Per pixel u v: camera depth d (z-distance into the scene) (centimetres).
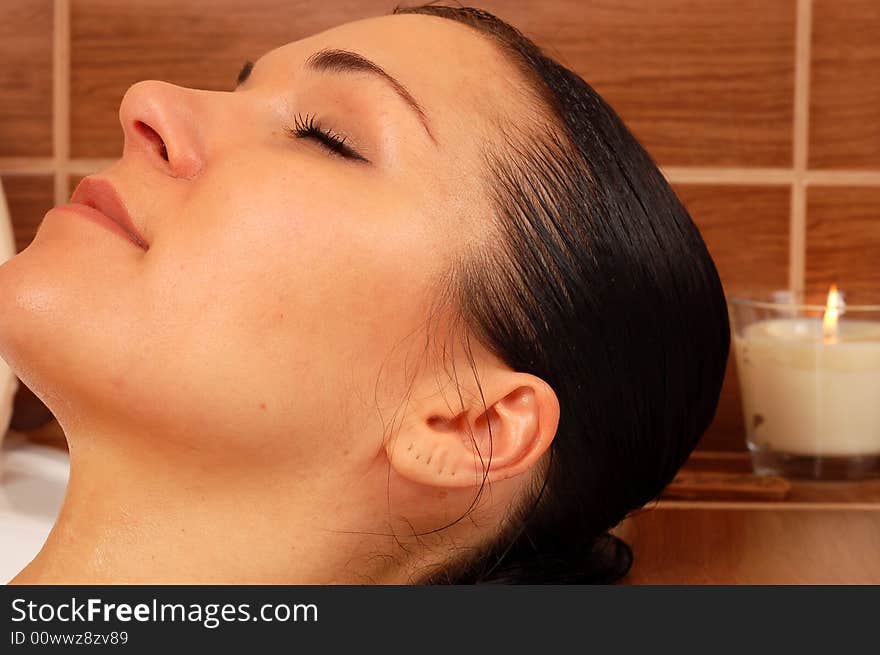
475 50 66
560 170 64
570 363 64
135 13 96
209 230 57
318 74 63
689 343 69
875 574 70
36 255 58
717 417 99
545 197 63
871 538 77
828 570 71
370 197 59
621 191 66
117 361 56
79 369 56
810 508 85
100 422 58
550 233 62
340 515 61
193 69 96
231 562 60
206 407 56
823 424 89
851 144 96
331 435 59
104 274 57
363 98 61
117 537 60
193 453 58
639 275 65
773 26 96
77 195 62
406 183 60
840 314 90
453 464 61
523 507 67
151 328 56
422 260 59
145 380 56
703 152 96
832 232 97
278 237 57
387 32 65
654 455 70
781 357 89
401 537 64
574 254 63
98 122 97
